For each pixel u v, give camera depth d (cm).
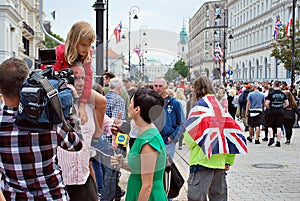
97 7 725
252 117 1254
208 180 411
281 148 1162
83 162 318
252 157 1004
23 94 236
